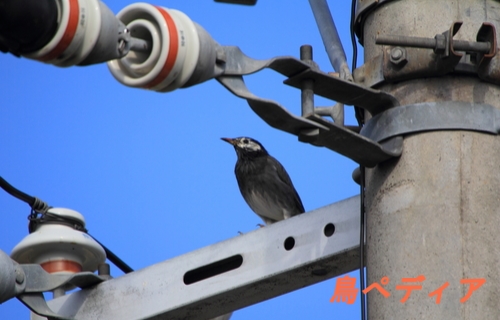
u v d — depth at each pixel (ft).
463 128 30.42
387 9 32.89
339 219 33.91
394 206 30.19
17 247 41.98
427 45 30.60
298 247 34.35
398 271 29.40
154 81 26.45
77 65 25.36
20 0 24.04
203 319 36.70
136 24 26.48
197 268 35.91
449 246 29.12
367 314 30.35
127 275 37.06
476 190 29.78
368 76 32.45
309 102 30.17
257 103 28.50
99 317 36.91
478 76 31.35
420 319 28.58
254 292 35.32
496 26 32.17
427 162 30.22
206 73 27.27
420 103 30.96
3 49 24.70
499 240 29.45
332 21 37.11
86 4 25.03
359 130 35.24
